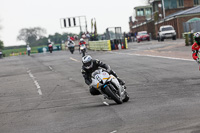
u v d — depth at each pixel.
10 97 52.50
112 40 155.62
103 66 38.19
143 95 42.25
